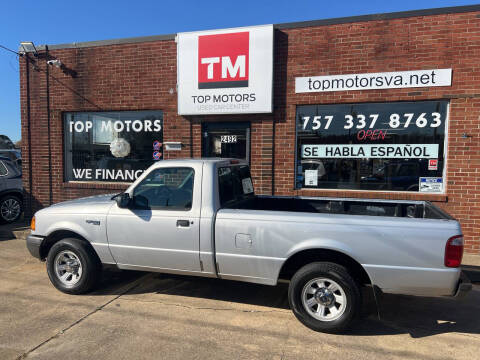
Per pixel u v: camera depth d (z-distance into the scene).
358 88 6.78
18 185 9.09
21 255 6.34
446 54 6.33
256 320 3.95
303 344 3.45
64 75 8.54
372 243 3.49
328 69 6.91
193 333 3.64
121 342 3.44
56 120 8.70
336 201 5.00
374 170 6.96
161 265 4.24
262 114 7.32
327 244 3.57
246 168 5.23
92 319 3.92
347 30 6.77
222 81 7.37
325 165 7.20
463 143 6.34
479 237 6.36
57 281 4.64
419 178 6.73
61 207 4.73
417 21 6.43
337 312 3.63
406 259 3.42
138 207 4.31
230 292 4.76
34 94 8.76
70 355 3.21
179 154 7.93
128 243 4.31
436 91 6.41
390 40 6.57
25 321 3.87
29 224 8.59
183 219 4.06
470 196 6.36
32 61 8.70
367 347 3.40
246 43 7.16
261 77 7.12
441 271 3.34
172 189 4.23
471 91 6.25
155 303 4.38
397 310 4.27
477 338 3.61
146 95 8.05
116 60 8.18
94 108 8.41
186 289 4.86
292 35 7.06
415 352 3.32
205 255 4.00
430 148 6.65
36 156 8.87
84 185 8.60
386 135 6.85
